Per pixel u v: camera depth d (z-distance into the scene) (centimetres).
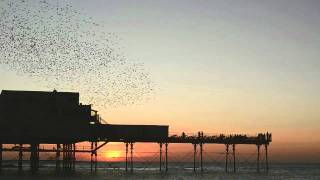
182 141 9175
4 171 10012
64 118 7762
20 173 8700
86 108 7850
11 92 7725
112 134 8444
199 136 9325
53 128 7719
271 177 11100
